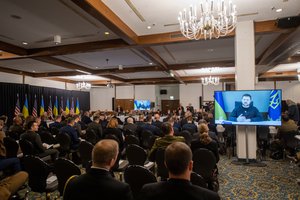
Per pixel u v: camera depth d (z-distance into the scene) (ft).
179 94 56.85
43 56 23.70
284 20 15.70
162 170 10.17
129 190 4.71
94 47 20.95
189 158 4.05
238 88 16.87
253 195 11.03
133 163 11.85
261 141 18.99
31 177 9.08
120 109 54.13
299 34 17.10
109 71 36.47
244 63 16.84
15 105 36.27
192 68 33.76
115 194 4.52
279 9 15.01
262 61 28.48
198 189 3.95
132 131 18.86
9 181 8.18
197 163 9.78
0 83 33.96
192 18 14.11
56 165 8.57
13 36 19.16
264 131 18.43
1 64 31.42
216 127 20.21
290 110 23.81
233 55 27.86
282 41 19.63
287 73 40.34
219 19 14.33
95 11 13.05
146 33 19.35
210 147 10.62
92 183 4.64
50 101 44.16
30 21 15.93
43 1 12.96
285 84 48.37
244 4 14.25
